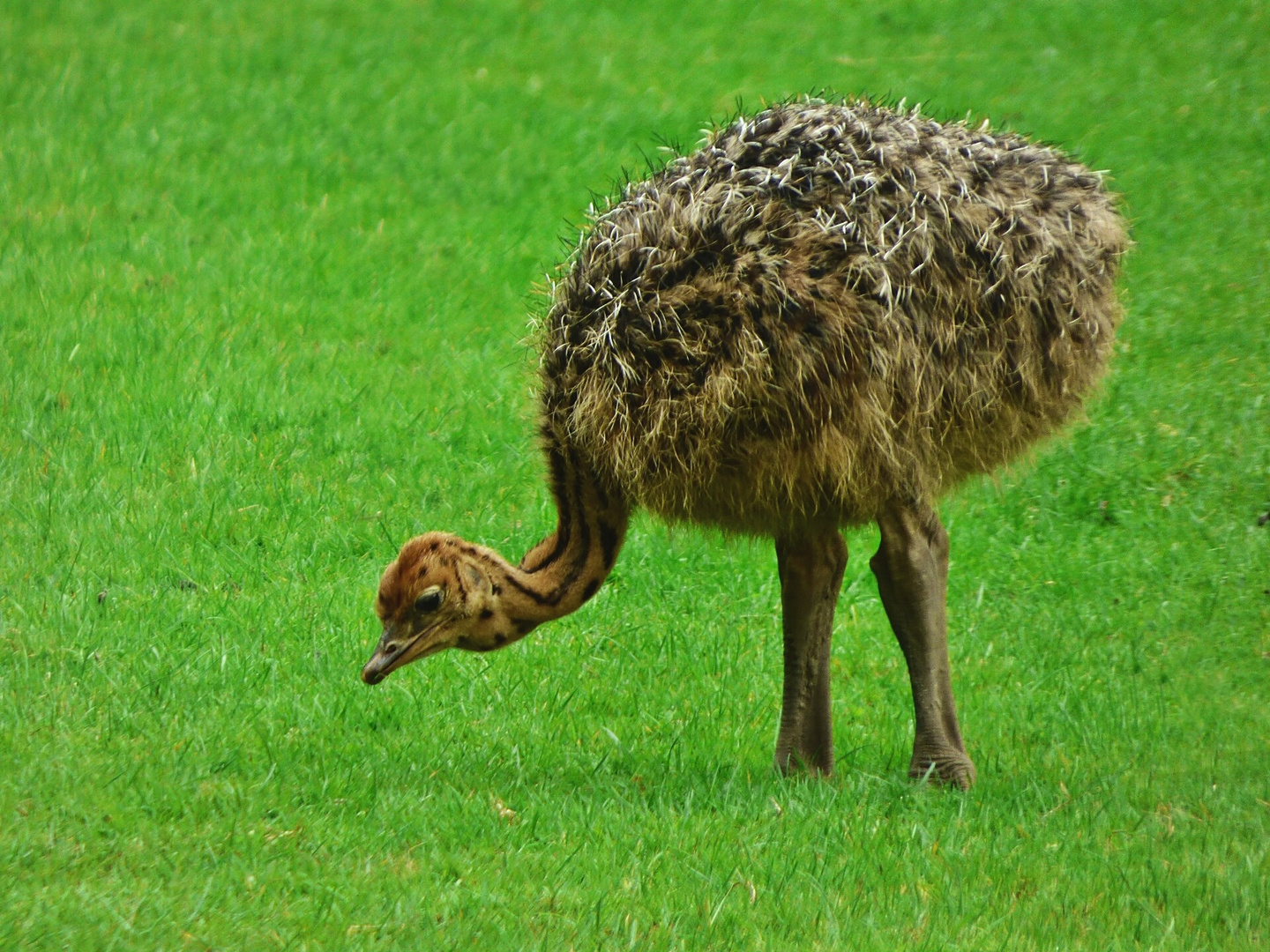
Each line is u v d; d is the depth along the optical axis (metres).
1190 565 23.03
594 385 14.65
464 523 22.53
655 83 41.72
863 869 13.88
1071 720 18.61
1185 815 15.55
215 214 32.78
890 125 15.41
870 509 15.01
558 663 19.39
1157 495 24.94
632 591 21.58
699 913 12.89
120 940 11.84
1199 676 20.17
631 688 18.89
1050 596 22.47
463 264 31.66
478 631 15.05
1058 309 15.34
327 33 44.44
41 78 38.97
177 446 23.48
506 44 44.28
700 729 17.83
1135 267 32.50
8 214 31.44
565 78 41.97
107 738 15.74
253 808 14.47
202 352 26.61
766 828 14.62
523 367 18.61
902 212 14.61
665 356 14.40
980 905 13.24
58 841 13.49
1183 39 44.97
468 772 16.08
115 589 19.52
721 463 14.62
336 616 19.69
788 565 16.00
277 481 22.91
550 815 14.81
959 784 15.71
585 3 47.69
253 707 17.05
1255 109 40.28
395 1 47.38
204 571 20.47
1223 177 36.66
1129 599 22.27
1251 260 32.69
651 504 15.05
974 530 24.30
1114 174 36.44
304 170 35.44
